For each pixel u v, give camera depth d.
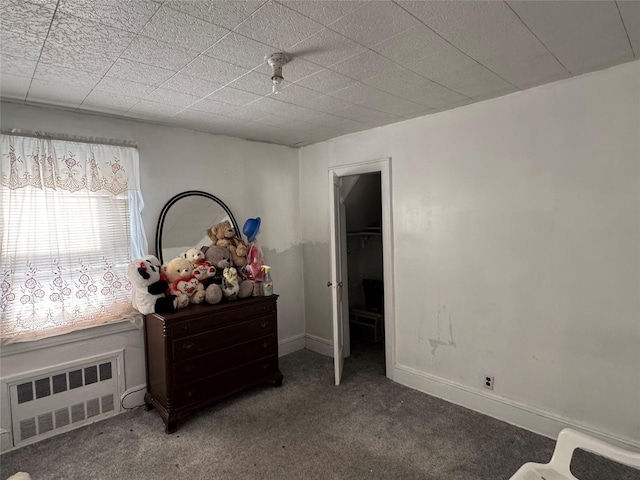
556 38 1.66
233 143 3.43
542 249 2.34
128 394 2.76
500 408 2.56
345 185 3.66
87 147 2.56
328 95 2.35
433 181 2.85
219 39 1.60
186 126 3.03
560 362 2.29
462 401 2.76
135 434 2.45
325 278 3.82
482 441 2.32
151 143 2.92
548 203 2.30
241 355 2.87
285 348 3.89
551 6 1.40
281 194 3.83
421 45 1.70
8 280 2.26
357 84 2.18
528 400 2.44
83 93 2.20
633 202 2.01
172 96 2.30
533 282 2.38
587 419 2.21
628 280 2.04
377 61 1.86
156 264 2.68
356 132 3.35
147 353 2.76
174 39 1.58
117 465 2.14
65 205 2.47
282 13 1.40
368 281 4.62
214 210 3.28
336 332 3.11
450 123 2.72
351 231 4.49
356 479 2.01
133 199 2.78
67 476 2.06
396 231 3.12
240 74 1.98
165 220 2.98
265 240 3.71
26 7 1.31
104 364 2.64
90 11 1.35
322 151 3.71
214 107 2.54
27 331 2.32
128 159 2.74
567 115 2.19
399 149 3.05
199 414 2.68
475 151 2.60
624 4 1.39
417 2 1.35
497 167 2.50
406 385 3.11
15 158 2.28
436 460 2.15
